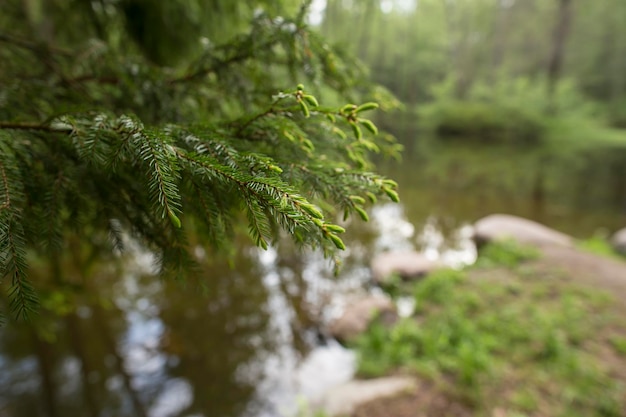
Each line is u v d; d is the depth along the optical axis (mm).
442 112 27594
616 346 3670
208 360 4164
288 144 978
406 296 5246
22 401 3611
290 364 4074
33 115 1134
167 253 1012
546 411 2949
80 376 3912
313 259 6422
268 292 5445
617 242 6457
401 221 8703
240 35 1324
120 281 5379
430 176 13383
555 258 5590
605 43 31953
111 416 3498
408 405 3041
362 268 6301
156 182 648
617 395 3064
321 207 1113
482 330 4035
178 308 4992
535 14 35312
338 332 4426
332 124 1011
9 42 1521
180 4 2035
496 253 5918
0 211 617
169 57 2182
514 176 13508
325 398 3320
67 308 2682
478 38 36781
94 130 778
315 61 1262
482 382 3225
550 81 28562
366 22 22703
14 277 587
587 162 16641
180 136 849
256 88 1461
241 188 674
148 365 4082
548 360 3488
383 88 1560
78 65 1431
